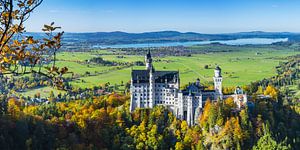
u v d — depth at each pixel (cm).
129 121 19900
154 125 19112
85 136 18512
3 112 18225
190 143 18538
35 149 16138
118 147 18462
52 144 16938
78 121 19112
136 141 18612
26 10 2644
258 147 17475
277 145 17188
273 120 19562
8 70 2828
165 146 18638
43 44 2830
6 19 2594
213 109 18862
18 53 2777
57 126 18412
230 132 17925
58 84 3066
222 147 17625
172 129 19375
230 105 19825
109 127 19312
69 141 17512
